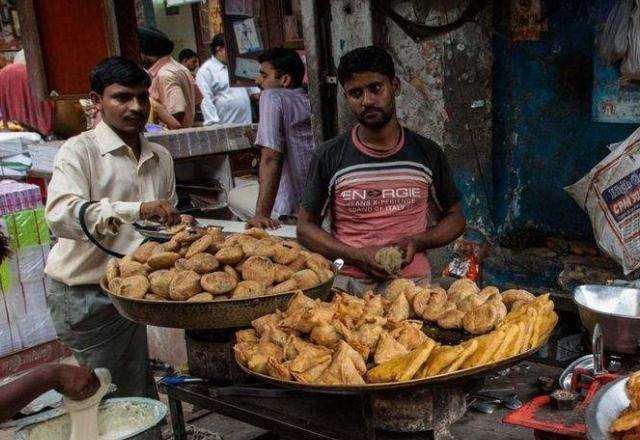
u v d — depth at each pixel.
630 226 2.89
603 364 1.85
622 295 2.02
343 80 2.58
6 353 4.43
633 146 2.88
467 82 3.63
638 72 3.12
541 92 3.54
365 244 2.72
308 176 2.79
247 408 2.05
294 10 4.79
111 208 2.67
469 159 3.70
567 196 3.57
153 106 6.25
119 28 4.59
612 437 1.36
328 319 1.91
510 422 1.66
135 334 3.15
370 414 1.76
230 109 6.89
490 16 3.57
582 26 3.34
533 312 1.89
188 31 9.27
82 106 5.57
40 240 4.48
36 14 4.38
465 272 3.45
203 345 2.23
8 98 5.98
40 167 5.42
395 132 2.67
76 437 2.05
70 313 3.01
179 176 5.45
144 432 2.12
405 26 3.54
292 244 2.41
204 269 2.16
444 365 1.71
